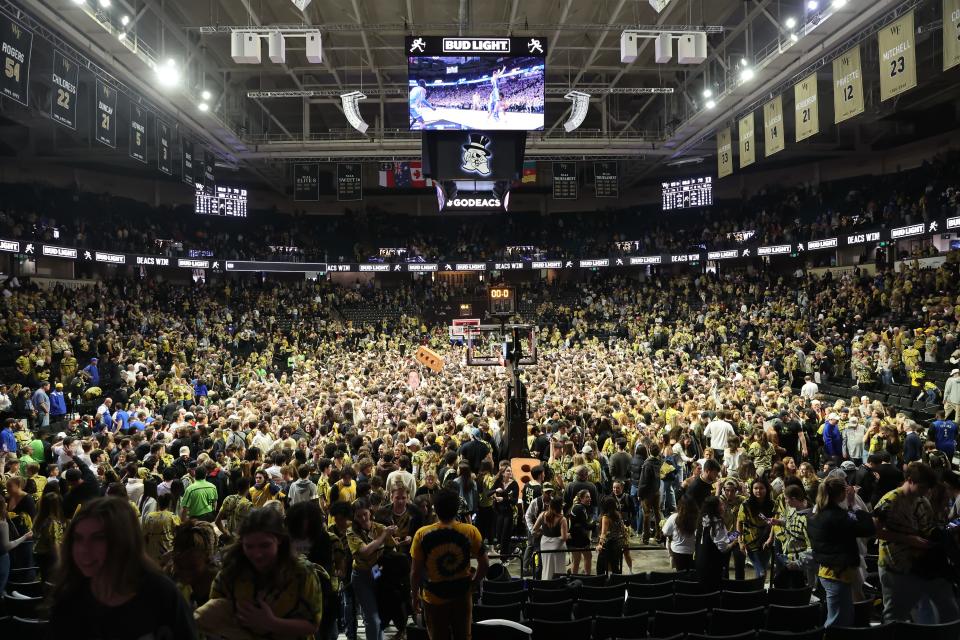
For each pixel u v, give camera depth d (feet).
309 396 70.59
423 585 19.16
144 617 10.03
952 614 21.08
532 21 102.99
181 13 92.73
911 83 56.44
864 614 22.74
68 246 124.26
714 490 36.14
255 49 74.64
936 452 36.99
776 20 91.30
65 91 68.80
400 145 125.49
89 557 9.87
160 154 101.24
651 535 45.57
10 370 81.56
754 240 146.72
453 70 81.56
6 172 137.69
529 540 35.01
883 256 130.93
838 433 54.13
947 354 78.64
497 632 20.04
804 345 97.76
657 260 163.22
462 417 53.93
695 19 100.37
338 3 94.89
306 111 124.36
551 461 42.70
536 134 125.70
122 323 116.88
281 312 157.07
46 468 52.19
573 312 161.07
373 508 26.22
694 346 123.34
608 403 59.00
